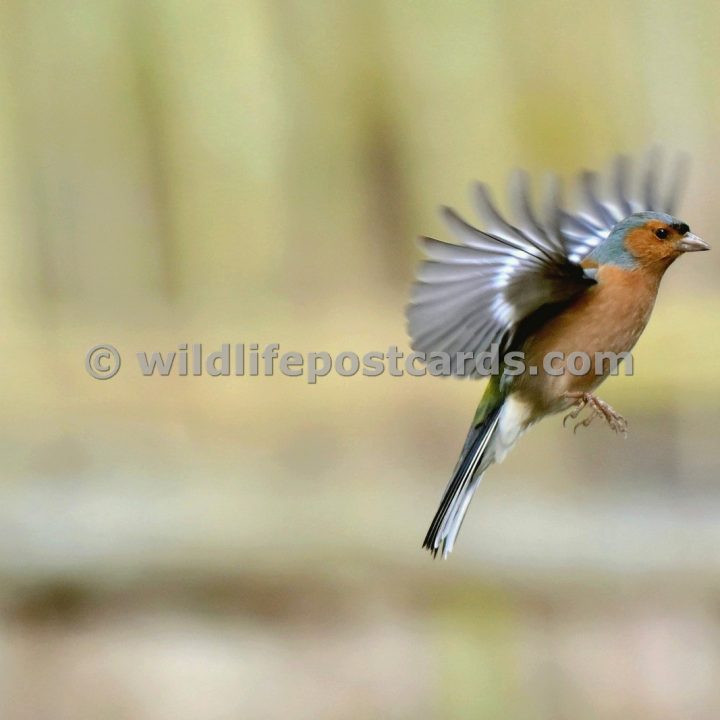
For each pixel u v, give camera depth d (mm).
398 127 7641
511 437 5992
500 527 6297
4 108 7695
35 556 6297
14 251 7594
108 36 7699
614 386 6406
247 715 6246
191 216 7699
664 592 6270
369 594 6285
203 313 7555
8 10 7695
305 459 6391
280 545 6301
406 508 6332
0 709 6250
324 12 7629
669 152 7375
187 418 6500
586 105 7496
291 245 7680
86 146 7734
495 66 7574
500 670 6254
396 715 6242
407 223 7652
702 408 6402
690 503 6332
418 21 7602
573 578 6273
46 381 6797
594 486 6359
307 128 7672
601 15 7469
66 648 6281
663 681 6238
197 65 7672
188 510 6328
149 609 6297
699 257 7000
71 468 6367
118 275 7695
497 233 5918
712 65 7375
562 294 5949
